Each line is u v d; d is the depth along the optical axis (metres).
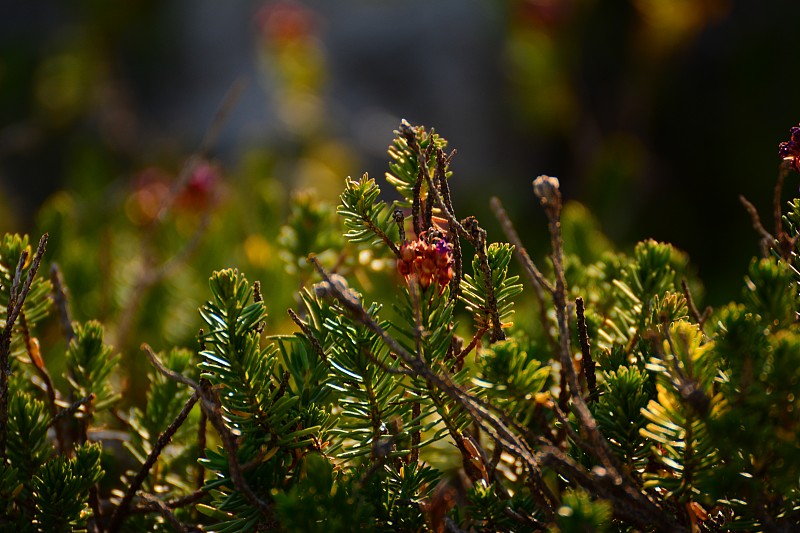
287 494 0.58
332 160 2.45
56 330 0.88
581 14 2.43
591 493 0.57
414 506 0.59
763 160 2.82
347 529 0.56
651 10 2.25
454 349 0.63
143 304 0.91
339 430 0.60
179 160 2.81
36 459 0.62
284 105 2.42
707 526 0.59
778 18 2.99
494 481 0.59
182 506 0.62
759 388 0.55
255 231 0.96
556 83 2.45
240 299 0.58
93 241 1.18
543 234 2.41
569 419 0.61
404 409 0.60
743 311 0.56
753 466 0.56
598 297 0.69
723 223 2.86
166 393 0.67
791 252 0.60
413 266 0.59
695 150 2.98
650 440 0.59
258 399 0.59
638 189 2.59
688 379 0.56
